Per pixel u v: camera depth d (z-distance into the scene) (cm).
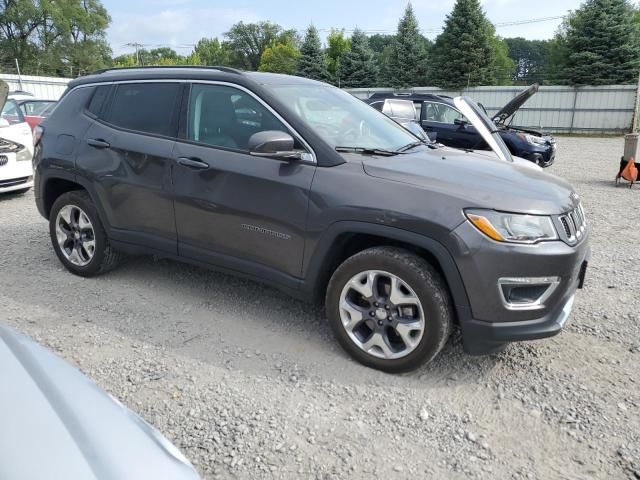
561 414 289
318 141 341
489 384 317
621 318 411
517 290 297
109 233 438
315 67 4719
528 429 277
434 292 298
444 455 257
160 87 416
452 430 275
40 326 378
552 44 4297
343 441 264
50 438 136
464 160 365
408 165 332
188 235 392
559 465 252
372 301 319
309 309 413
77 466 130
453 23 3678
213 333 372
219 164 368
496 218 290
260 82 376
